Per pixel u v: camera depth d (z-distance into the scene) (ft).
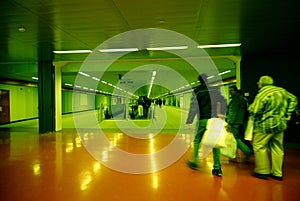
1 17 14.60
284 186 11.83
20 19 15.02
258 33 18.95
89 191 11.44
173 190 11.50
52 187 11.96
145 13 14.26
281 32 18.70
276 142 12.80
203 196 10.75
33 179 13.16
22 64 33.14
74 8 13.28
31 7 13.03
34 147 21.85
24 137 27.55
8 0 12.03
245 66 26.91
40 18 14.87
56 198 10.62
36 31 17.78
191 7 13.44
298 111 24.41
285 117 12.23
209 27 17.26
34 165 15.96
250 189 11.49
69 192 11.31
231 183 12.34
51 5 12.79
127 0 12.30
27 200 10.43
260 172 13.08
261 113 12.51
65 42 21.22
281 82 25.86
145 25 16.63
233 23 16.40
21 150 20.59
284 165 15.46
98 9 13.47
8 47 23.02
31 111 61.16
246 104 16.25
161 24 16.48
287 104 12.29
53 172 14.42
